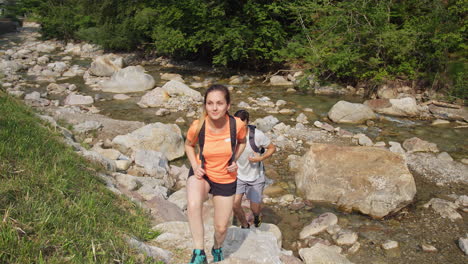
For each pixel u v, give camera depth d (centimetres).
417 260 530
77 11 3186
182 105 1382
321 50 1616
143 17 2292
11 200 362
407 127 1162
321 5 1714
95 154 693
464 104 1362
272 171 834
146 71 2138
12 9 4328
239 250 390
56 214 363
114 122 1081
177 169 823
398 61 1591
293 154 939
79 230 355
